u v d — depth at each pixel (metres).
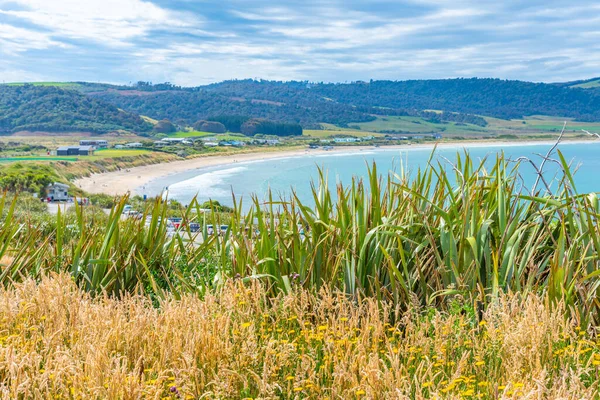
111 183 112.50
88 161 136.50
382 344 3.77
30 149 192.50
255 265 5.01
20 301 4.14
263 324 4.00
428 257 5.00
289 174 120.94
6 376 3.10
